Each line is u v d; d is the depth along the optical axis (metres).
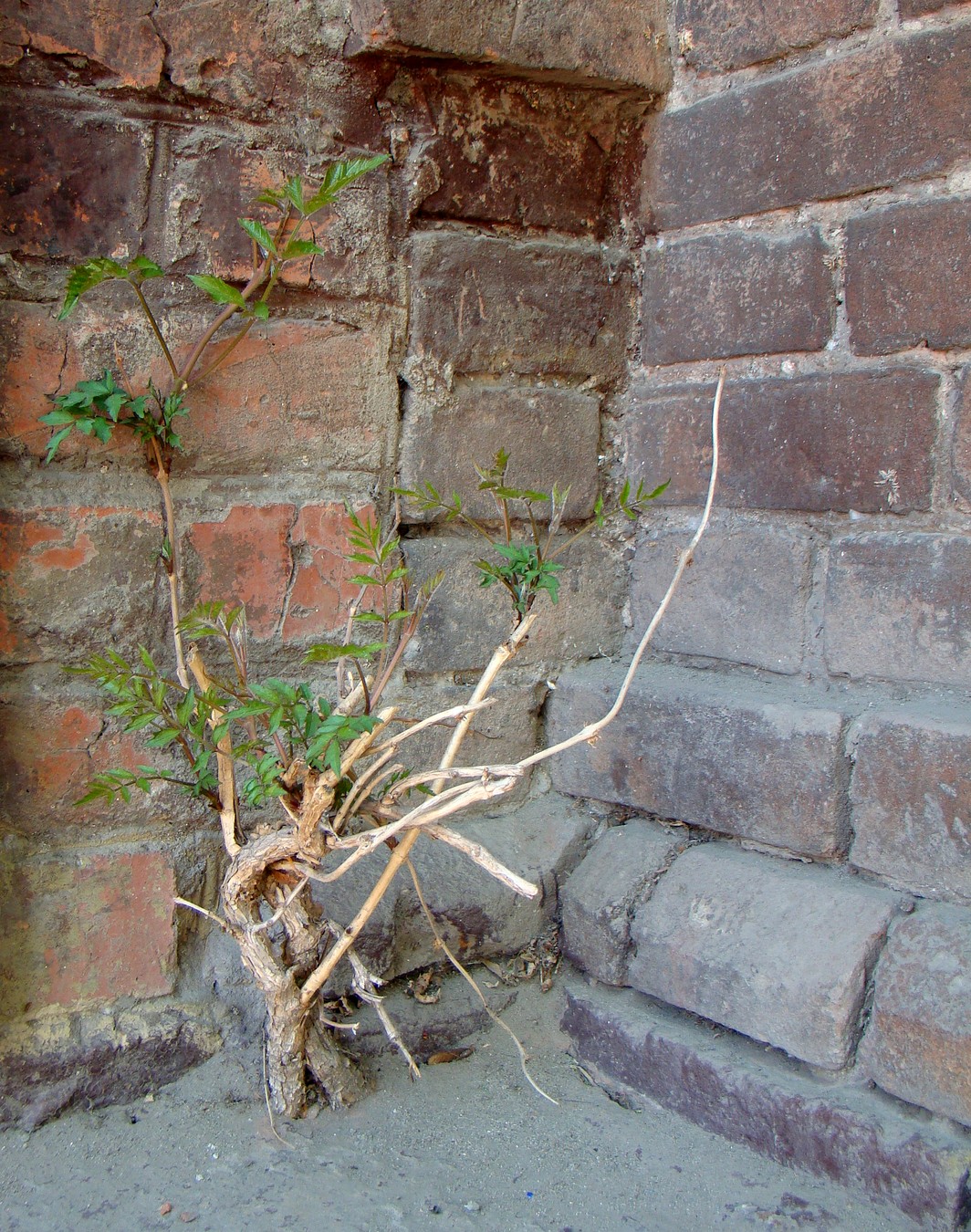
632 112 2.23
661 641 2.30
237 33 1.83
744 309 2.09
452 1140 1.80
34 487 1.75
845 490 1.93
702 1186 1.71
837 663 1.96
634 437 2.33
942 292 1.77
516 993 2.14
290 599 1.98
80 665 1.80
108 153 1.75
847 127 1.89
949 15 1.76
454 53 1.96
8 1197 1.62
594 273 2.28
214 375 1.87
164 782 1.88
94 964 1.83
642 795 2.15
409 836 1.64
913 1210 1.59
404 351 2.07
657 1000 2.01
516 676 2.29
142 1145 1.73
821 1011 1.72
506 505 1.82
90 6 1.70
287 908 1.66
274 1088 1.79
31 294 1.71
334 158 1.95
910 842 1.76
